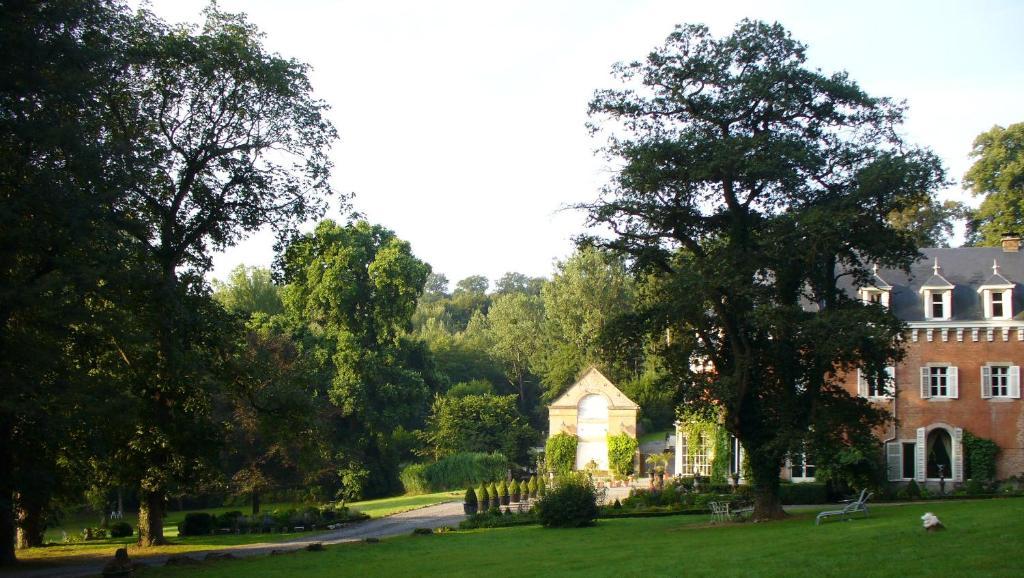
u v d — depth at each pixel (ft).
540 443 274.16
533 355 316.81
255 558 86.28
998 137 206.59
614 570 63.10
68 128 73.41
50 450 80.64
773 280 111.55
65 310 75.00
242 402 140.36
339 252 215.72
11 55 71.82
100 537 138.10
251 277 262.26
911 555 57.00
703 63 98.12
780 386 103.71
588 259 272.51
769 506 103.45
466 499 142.82
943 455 161.17
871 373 100.63
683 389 109.40
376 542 99.81
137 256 88.22
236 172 100.68
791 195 100.42
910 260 103.45
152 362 93.40
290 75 102.73
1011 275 164.04
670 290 96.17
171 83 97.91
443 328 371.56
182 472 104.53
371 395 214.48
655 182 97.96
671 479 175.63
